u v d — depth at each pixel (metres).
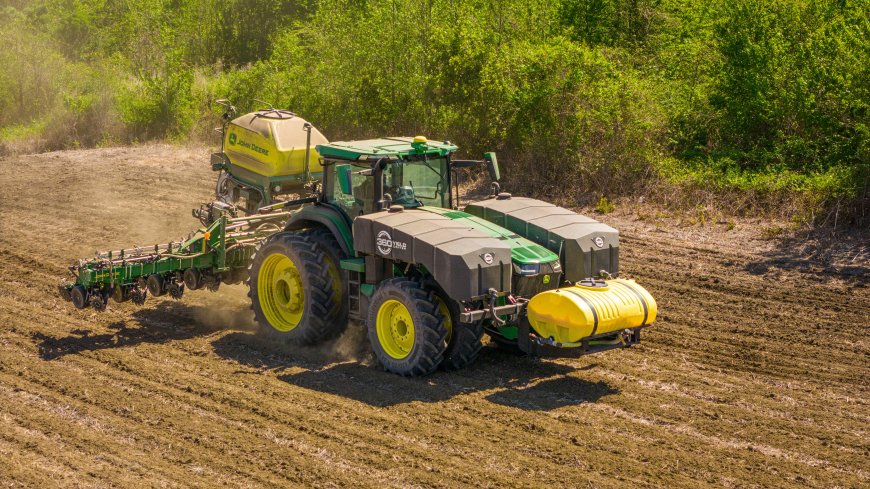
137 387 8.87
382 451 7.40
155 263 10.65
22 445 7.54
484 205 9.94
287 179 12.96
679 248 14.07
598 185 17.09
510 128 18.55
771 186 15.42
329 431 7.79
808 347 10.11
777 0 17.64
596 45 20.12
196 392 8.72
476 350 9.10
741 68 17.41
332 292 9.82
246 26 37.44
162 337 10.46
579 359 9.70
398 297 8.94
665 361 9.66
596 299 8.52
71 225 16.27
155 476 6.98
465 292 8.44
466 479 6.91
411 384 8.91
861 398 8.66
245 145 13.30
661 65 20.09
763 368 9.46
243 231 11.53
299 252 9.80
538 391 8.76
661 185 16.41
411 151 9.65
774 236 14.18
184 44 34.78
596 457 7.31
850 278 12.46
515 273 8.88
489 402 8.46
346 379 9.08
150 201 18.25
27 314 11.30
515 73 18.50
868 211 14.23
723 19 18.11
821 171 15.91
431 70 19.78
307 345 10.05
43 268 13.46
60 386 8.85
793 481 6.96
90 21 39.34
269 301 10.45
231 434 7.74
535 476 6.98
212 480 6.93
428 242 8.59
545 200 17.09
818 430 7.90
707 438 7.72
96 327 10.83
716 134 18.06
